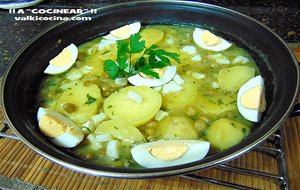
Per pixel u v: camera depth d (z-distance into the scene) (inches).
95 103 11.0
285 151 10.3
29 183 9.7
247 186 9.2
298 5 17.7
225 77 11.7
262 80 10.8
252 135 8.5
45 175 9.9
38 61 12.3
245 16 12.7
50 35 12.7
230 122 10.1
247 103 10.4
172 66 12.0
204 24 13.9
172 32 14.1
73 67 12.8
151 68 11.4
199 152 9.1
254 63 12.3
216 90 11.4
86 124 10.3
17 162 10.3
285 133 10.7
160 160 9.0
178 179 9.7
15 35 17.2
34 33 17.2
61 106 11.0
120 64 11.4
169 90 11.3
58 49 13.1
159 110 10.7
